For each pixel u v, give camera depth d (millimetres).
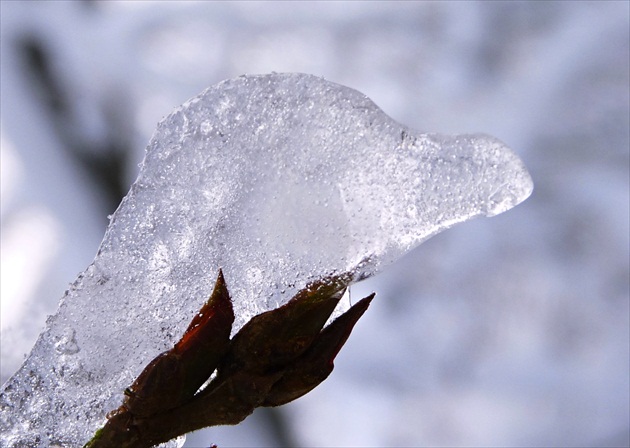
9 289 661
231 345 164
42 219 688
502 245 869
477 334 832
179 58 801
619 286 847
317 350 164
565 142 866
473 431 759
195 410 163
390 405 772
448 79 875
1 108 705
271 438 683
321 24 846
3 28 721
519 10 869
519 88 867
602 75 860
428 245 868
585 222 864
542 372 779
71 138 718
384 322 825
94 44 746
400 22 861
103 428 163
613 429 746
